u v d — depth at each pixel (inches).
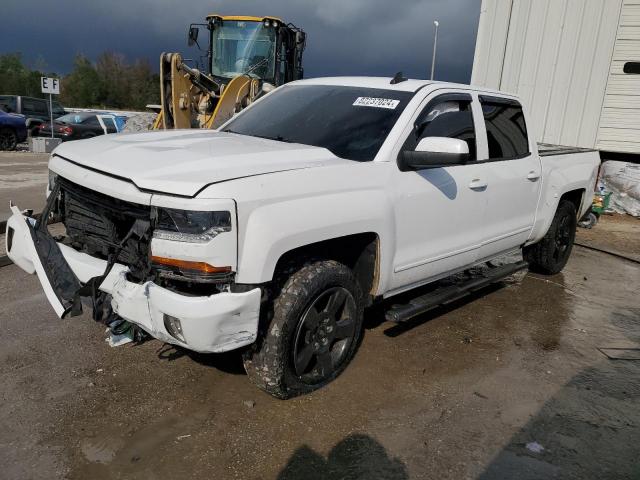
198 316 108.3
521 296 222.5
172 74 358.6
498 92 196.5
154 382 137.8
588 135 449.7
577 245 324.2
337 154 146.9
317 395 136.4
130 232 116.1
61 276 129.6
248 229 111.8
